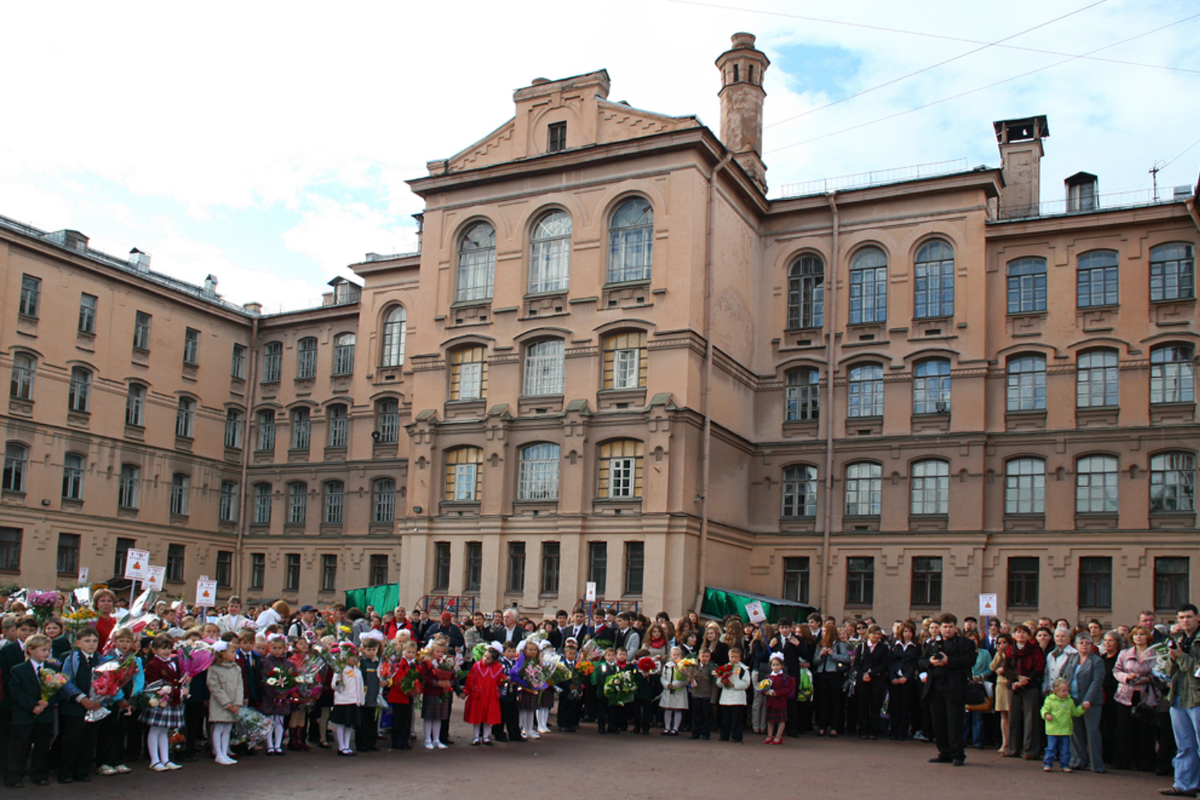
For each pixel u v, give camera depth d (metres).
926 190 43.81
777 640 25.39
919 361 43.56
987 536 41.12
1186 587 38.41
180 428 57.03
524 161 44.72
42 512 49.62
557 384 43.31
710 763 20.42
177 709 18.14
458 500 44.28
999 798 17.16
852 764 20.72
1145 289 40.78
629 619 28.91
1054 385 41.56
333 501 56.94
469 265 46.44
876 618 42.41
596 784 17.67
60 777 16.61
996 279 43.16
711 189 42.56
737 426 44.38
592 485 41.56
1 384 48.34
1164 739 19.91
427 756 20.52
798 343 45.81
